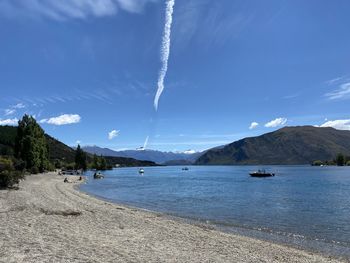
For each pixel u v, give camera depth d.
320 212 36.00
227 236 20.95
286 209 38.41
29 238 15.21
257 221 29.67
